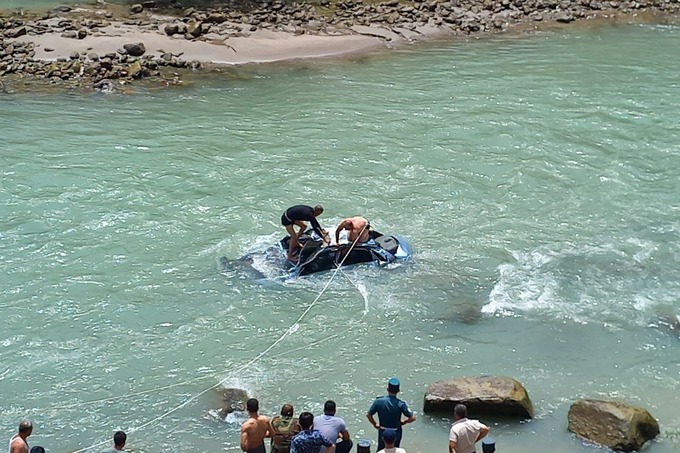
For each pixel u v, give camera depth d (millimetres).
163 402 14016
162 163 22625
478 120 25453
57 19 33406
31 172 21906
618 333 15750
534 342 15531
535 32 35594
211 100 27531
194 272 17688
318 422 11562
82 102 27016
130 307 16500
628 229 19438
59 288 17062
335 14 36250
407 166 22531
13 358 15008
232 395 14148
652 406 13836
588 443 12836
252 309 16500
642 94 27656
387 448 11227
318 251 17781
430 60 31734
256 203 20547
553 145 23703
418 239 19016
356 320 16203
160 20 34125
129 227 19422
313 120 25703
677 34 35406
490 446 11312
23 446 11523
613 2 38875
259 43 32625
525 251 18516
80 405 13922
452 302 16734
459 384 13672
